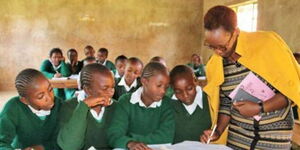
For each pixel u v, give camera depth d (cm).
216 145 140
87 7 789
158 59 313
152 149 134
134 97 162
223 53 124
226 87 139
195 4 847
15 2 757
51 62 479
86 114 138
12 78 780
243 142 140
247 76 127
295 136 238
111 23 809
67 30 787
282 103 123
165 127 159
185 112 167
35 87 131
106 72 145
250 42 125
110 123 156
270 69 120
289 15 492
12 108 143
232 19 113
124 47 826
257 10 584
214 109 151
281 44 124
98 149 146
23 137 147
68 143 133
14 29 766
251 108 123
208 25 114
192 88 161
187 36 855
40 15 771
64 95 393
